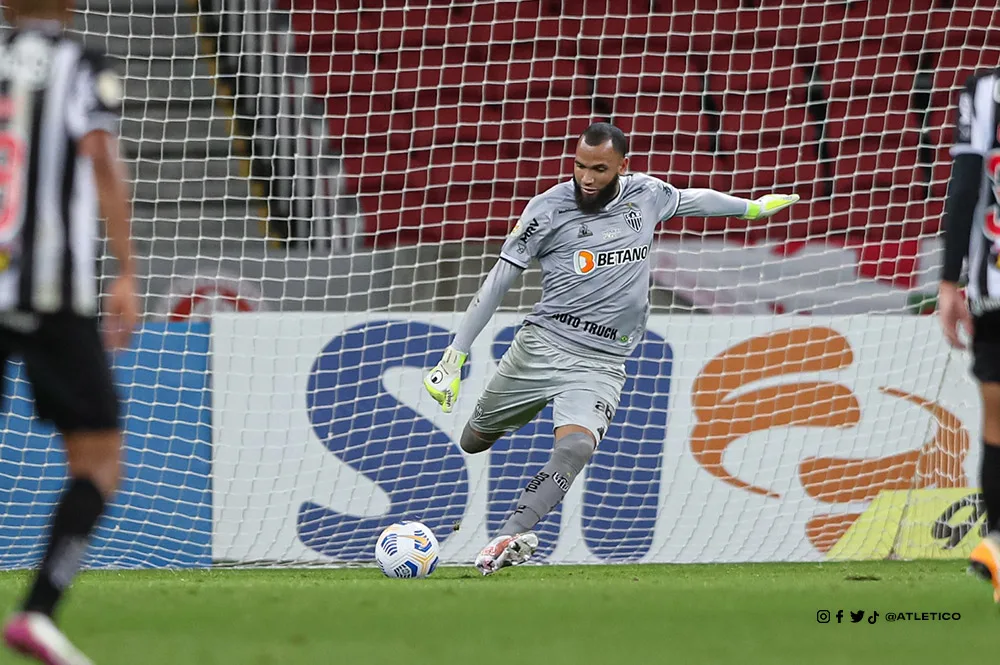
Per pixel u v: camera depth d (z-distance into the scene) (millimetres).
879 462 24484
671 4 35875
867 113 35312
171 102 34094
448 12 35406
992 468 14164
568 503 23922
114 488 10070
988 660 10742
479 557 17203
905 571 21750
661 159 35438
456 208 35031
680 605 15031
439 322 23969
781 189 34969
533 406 19328
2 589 17578
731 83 35781
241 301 31828
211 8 34344
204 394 23266
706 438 24219
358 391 23672
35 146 9680
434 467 23812
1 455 22484
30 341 9711
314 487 23500
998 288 13469
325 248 33062
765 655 10992
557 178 35344
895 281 32844
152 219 32844
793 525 24297
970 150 13609
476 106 35344
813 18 35844
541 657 10812
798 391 24391
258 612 14203
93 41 34062
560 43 35750
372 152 34781
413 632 12500
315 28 34812
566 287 18672
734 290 32625
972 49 35062
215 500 23219
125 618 13617
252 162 33750
